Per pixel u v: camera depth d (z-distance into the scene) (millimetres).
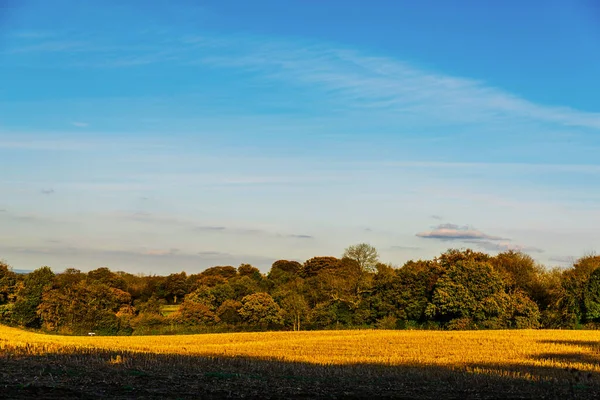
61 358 31859
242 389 24656
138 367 29547
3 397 20062
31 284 94375
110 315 93250
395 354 46250
